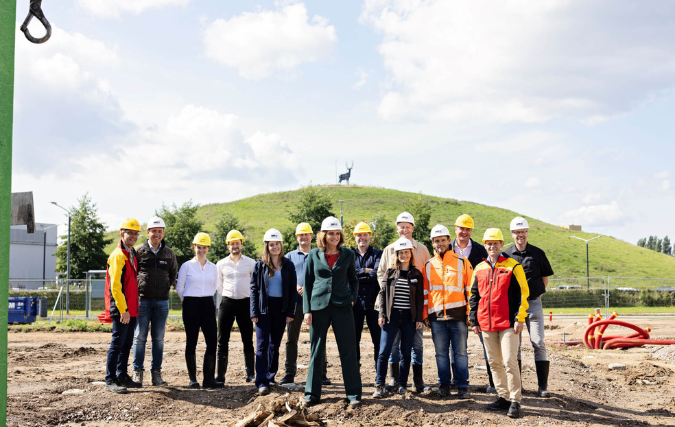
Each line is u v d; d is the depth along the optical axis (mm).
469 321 6949
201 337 17125
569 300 35938
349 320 6934
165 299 8172
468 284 7359
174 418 6520
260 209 99000
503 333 6598
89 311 27641
